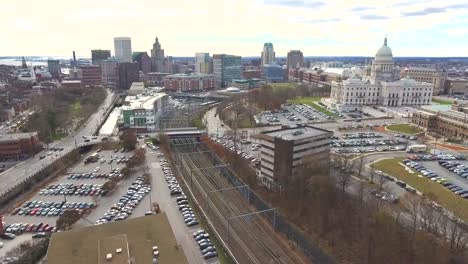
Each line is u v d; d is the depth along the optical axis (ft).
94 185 554.87
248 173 576.61
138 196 503.20
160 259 289.53
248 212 456.04
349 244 368.89
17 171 605.73
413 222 375.66
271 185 519.60
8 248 381.60
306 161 485.97
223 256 360.69
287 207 455.22
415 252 332.60
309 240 384.68
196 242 386.11
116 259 281.54
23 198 517.96
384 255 333.83
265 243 383.04
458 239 332.39
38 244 363.15
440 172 558.97
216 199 496.64
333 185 442.50
